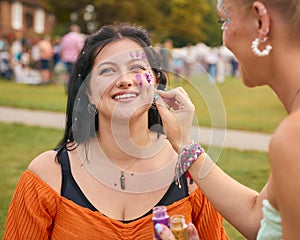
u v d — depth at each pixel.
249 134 8.36
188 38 33.34
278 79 1.38
